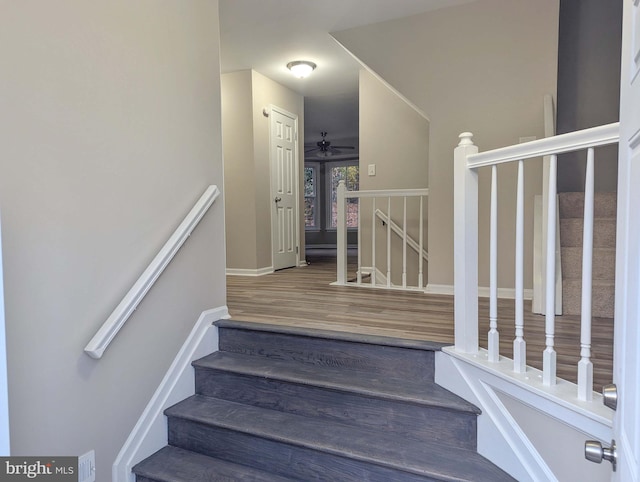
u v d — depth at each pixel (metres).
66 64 1.41
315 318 2.36
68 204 1.42
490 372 1.44
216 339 2.22
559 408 1.16
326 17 3.26
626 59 0.81
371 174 4.30
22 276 1.28
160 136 1.85
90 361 1.51
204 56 2.13
